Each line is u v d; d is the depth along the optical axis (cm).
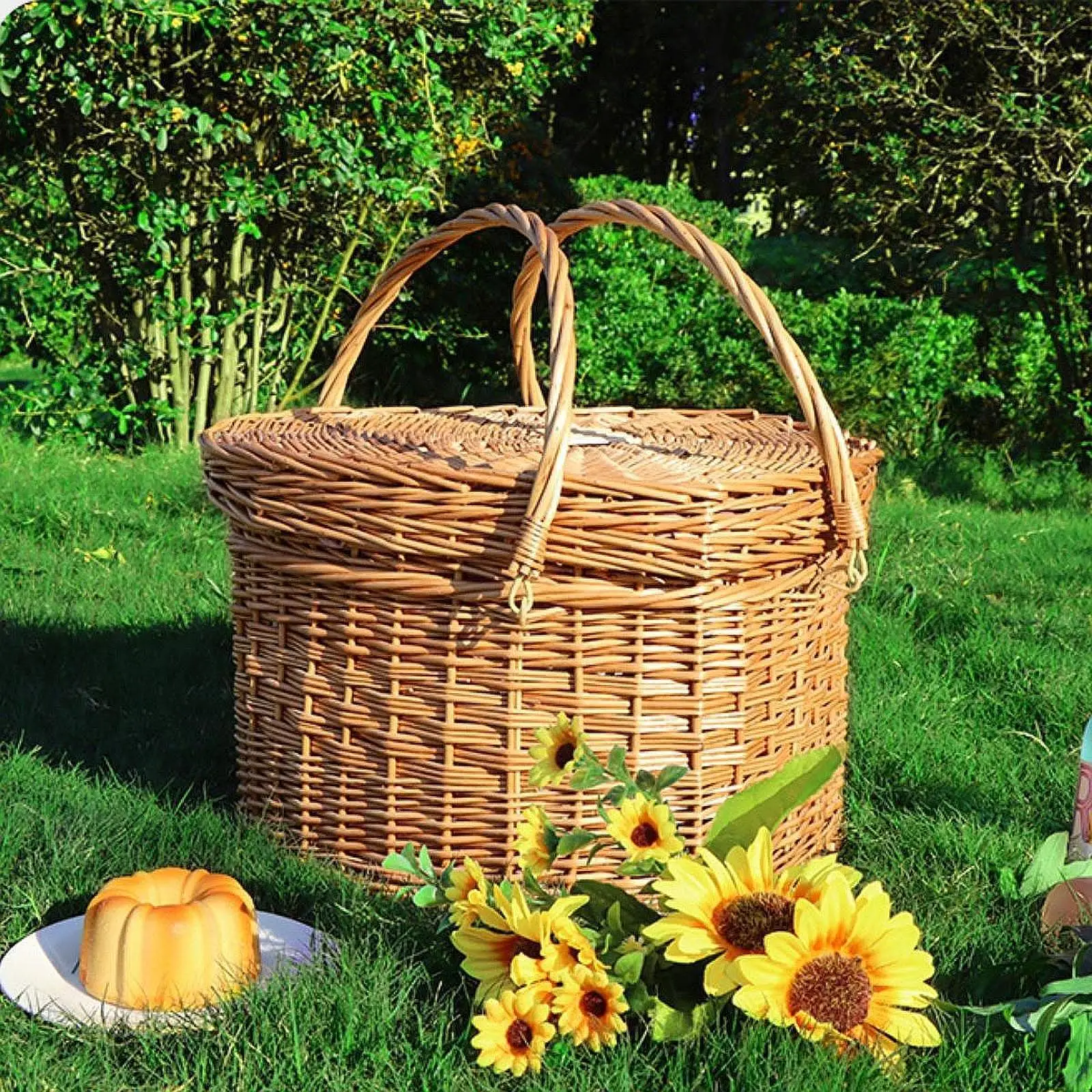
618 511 211
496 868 230
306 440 241
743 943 177
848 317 757
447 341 828
